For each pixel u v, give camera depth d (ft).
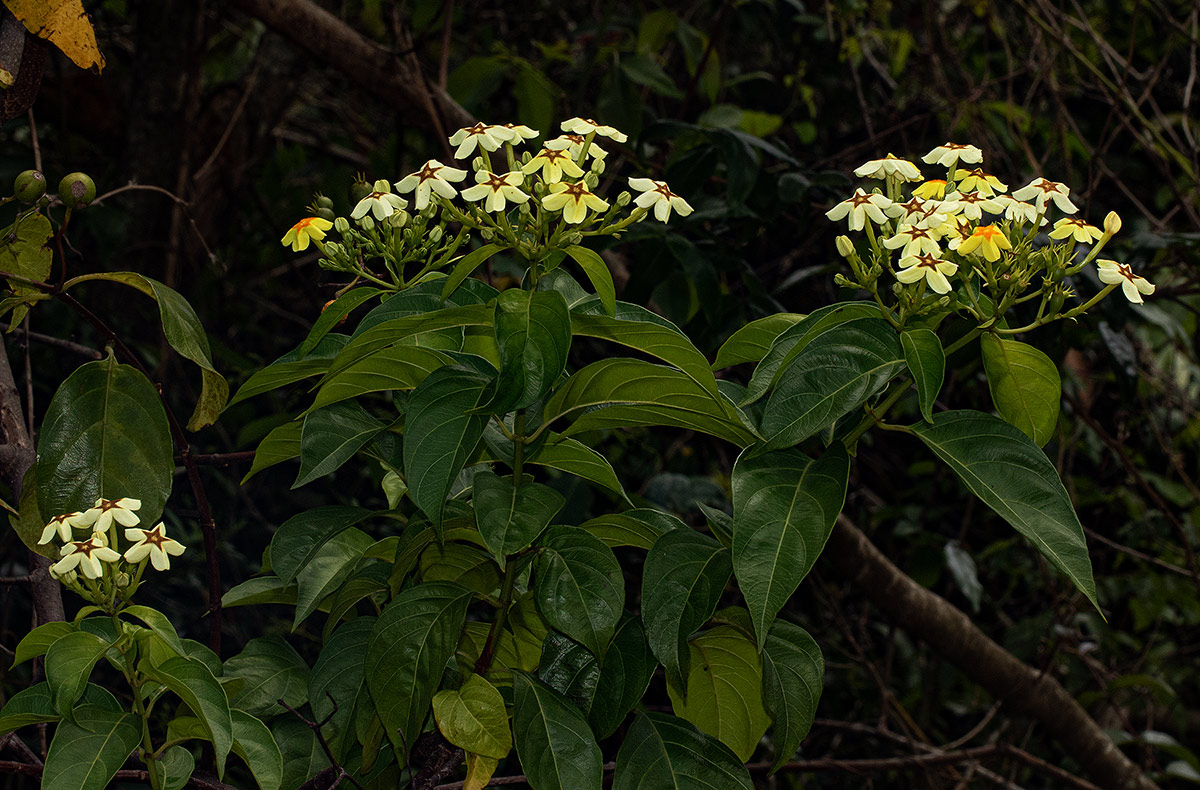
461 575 3.51
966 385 6.29
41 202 3.46
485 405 3.15
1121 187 6.18
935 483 7.20
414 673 3.30
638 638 3.40
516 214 3.35
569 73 6.99
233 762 3.48
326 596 3.51
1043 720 6.37
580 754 3.26
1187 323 7.11
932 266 3.18
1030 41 6.88
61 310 5.58
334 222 3.42
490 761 3.32
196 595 6.24
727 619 3.42
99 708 3.19
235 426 6.23
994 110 6.92
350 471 6.82
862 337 3.22
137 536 3.18
